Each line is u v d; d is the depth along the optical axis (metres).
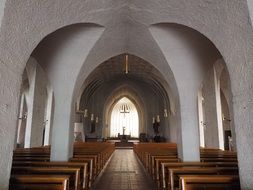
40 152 7.85
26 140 10.95
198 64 6.31
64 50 5.99
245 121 2.63
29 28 2.81
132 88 26.09
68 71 6.39
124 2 4.46
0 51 2.26
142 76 22.48
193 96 6.62
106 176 7.41
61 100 6.58
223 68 11.90
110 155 14.03
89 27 5.30
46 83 13.09
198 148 6.48
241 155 2.69
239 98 2.75
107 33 5.64
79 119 20.45
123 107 32.09
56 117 6.55
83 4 3.83
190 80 6.53
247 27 2.51
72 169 3.63
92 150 9.27
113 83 25.59
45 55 6.02
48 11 3.14
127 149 21.64
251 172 2.52
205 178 2.90
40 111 12.20
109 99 26.44
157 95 25.23
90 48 5.95
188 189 2.83
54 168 3.67
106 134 26.92
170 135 19.70
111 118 30.44
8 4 2.24
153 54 6.59
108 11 4.56
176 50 6.04
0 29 2.20
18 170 3.59
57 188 2.60
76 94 6.96
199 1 3.27
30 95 11.25
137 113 30.61
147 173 8.01
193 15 3.66
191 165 4.70
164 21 4.57
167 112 21.61
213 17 3.20
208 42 5.53
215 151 9.29
